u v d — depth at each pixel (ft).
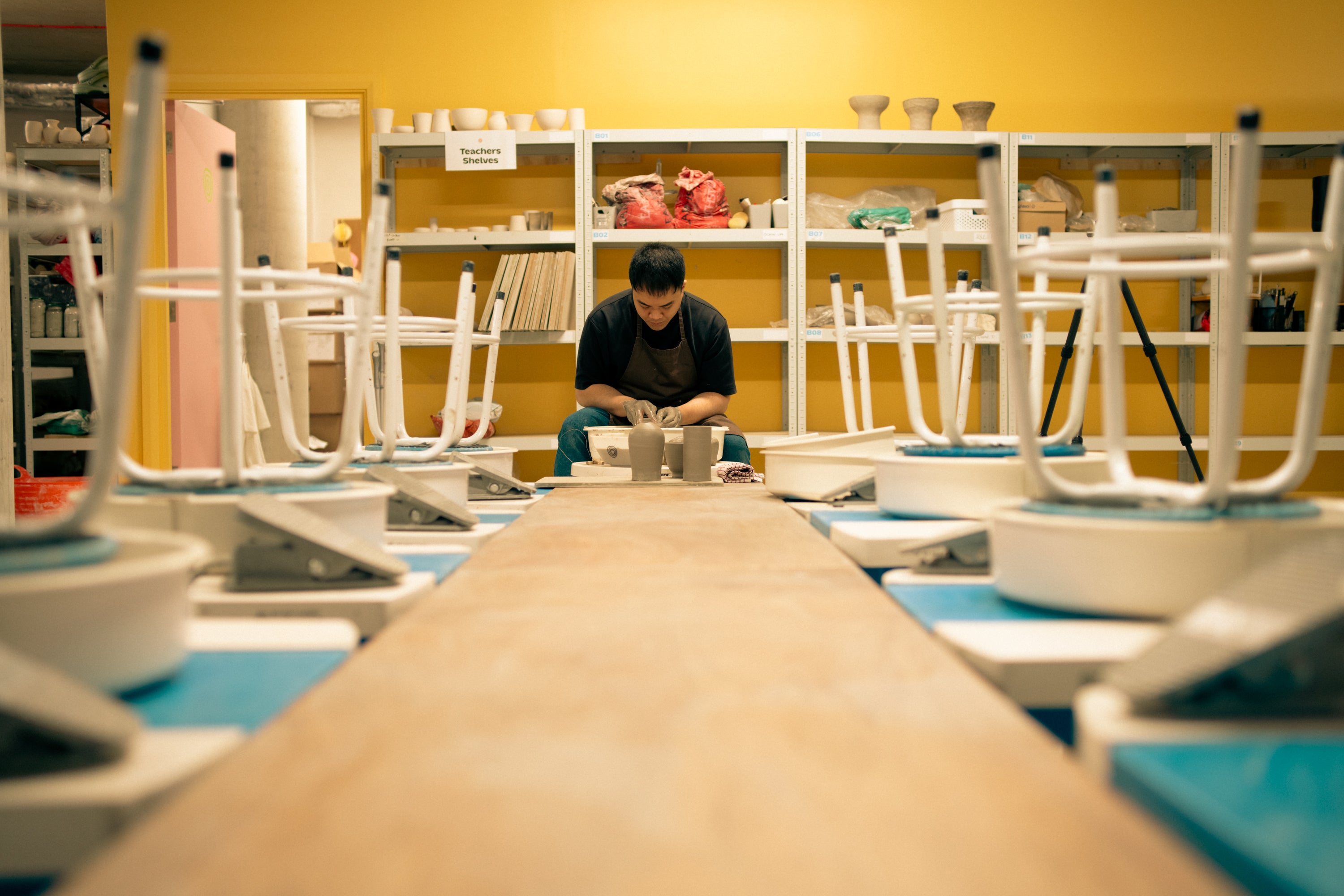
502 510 5.25
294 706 1.60
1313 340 2.32
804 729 1.47
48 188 1.52
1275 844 1.02
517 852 1.05
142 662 1.77
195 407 14.10
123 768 1.35
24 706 1.28
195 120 14.15
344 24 13.37
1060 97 13.62
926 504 3.93
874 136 12.48
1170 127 13.67
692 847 1.06
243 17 13.32
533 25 13.47
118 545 2.05
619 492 6.26
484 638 2.11
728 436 9.76
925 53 13.57
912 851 1.05
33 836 1.25
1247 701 1.47
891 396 13.92
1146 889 0.95
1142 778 1.26
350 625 2.35
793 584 2.83
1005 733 1.44
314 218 23.07
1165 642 1.60
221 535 2.85
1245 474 14.06
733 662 1.89
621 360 11.03
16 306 16.15
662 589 2.74
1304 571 1.54
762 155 13.64
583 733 1.45
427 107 13.44
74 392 16.96
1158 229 12.71
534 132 12.35
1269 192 13.92
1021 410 2.55
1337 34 13.61
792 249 12.44
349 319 4.50
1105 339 2.70
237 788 1.23
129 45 13.21
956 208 12.39
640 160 13.65
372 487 3.30
